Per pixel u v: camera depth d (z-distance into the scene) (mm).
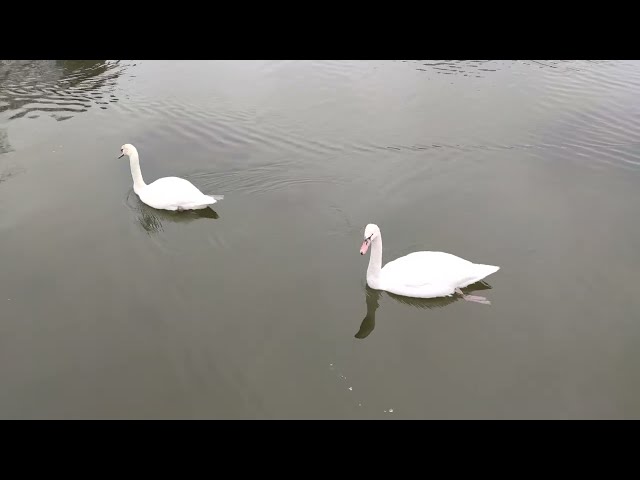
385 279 13344
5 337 11797
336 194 17422
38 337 11820
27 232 15211
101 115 22234
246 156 19500
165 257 14375
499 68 26547
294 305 12836
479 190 17625
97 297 12922
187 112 22547
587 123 21547
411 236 15406
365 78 25688
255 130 21234
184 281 13492
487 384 10922
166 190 16281
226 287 13320
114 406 10406
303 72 26312
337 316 12570
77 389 10711
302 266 14148
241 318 12398
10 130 20922
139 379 10914
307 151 19828
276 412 10344
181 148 19969
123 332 11977
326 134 20938
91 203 16688
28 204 16500
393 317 12688
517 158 19391
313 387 10836
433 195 17391
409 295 13164
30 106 22797
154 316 12406
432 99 23688
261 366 11227
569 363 11367
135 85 24844
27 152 19453
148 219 16016
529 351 11672
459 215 16375
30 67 26156
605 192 17359
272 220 16047
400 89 24594
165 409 10367
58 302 12750
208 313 12500
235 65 27078
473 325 12414
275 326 12211
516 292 13352
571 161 19125
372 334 12125
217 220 16031
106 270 13828
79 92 24109
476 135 20812
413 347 11812
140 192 16766
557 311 12734
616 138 20422
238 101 23516
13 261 14031
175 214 16297
